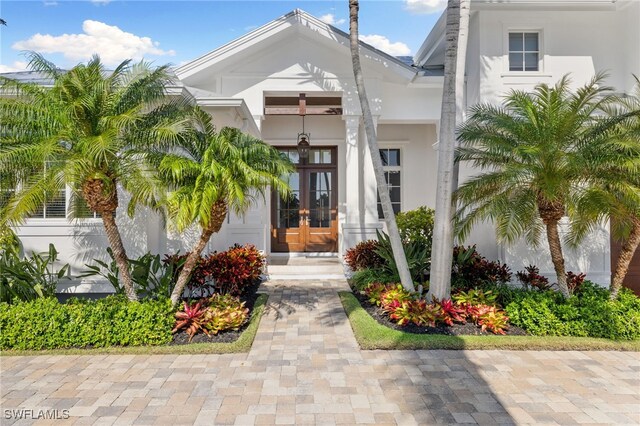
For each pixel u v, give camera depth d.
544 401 3.96
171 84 6.83
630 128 6.05
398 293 6.57
